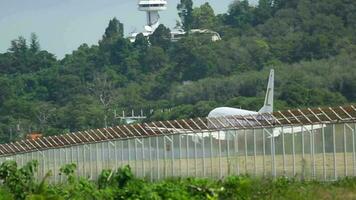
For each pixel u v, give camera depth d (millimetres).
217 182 139000
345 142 169125
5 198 134000
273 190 137375
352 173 168250
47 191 132250
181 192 125312
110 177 138500
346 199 130750
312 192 136125
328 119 171875
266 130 181500
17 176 141375
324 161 172375
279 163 179500
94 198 128875
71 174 145250
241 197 131625
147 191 124812
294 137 177125
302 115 175875
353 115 168750
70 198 132000
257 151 183000
